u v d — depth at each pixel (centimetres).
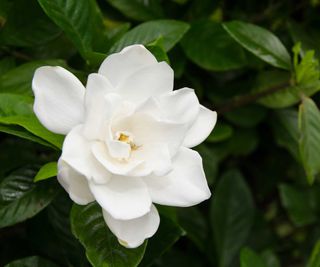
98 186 37
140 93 38
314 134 48
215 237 57
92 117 37
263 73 53
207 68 50
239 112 55
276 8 57
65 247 45
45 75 37
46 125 37
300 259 63
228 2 56
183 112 39
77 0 42
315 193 59
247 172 63
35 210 41
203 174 38
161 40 40
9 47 46
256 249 59
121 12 50
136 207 37
